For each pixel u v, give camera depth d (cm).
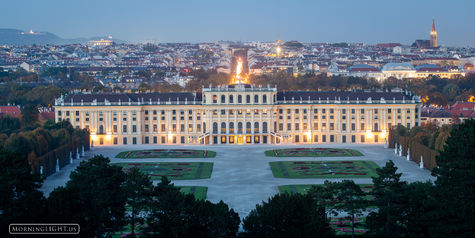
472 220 19800
